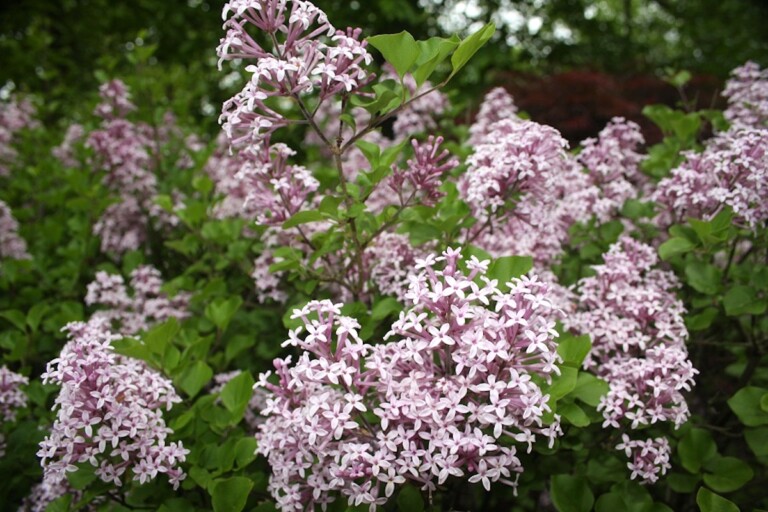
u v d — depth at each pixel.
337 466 2.04
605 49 12.70
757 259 3.54
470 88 10.30
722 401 3.42
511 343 2.01
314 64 2.43
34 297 4.30
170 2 11.67
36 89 9.84
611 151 3.63
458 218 2.89
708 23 13.83
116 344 2.93
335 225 2.82
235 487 2.27
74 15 12.37
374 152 2.94
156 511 2.53
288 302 3.94
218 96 9.98
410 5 10.83
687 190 3.02
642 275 3.44
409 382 2.03
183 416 2.60
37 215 5.92
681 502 3.11
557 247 3.38
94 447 2.27
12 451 3.01
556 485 2.40
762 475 3.41
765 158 2.76
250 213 4.26
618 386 2.40
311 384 2.18
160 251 5.21
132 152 4.86
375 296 3.23
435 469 1.93
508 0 12.29
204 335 3.94
